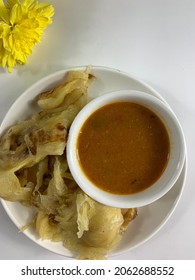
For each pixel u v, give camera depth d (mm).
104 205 219
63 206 224
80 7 240
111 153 208
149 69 243
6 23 212
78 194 220
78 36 240
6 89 237
